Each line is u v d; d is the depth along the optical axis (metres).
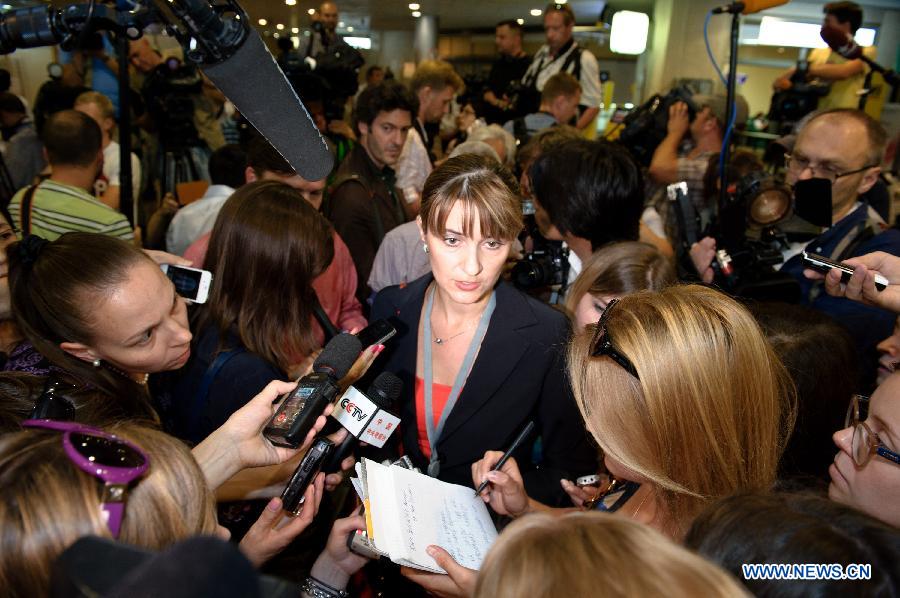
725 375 0.83
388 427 1.22
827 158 1.72
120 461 0.59
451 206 1.25
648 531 0.49
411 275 2.17
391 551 1.00
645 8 9.34
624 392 0.87
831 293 1.33
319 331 1.68
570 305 1.55
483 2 9.87
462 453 1.42
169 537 0.62
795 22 6.85
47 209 2.17
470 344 1.42
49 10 0.83
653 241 2.36
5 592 0.53
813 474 1.17
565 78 3.95
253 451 1.11
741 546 0.59
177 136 3.71
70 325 1.07
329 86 4.06
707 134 2.99
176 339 1.19
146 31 0.85
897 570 0.55
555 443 1.45
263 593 0.40
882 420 0.83
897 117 4.10
